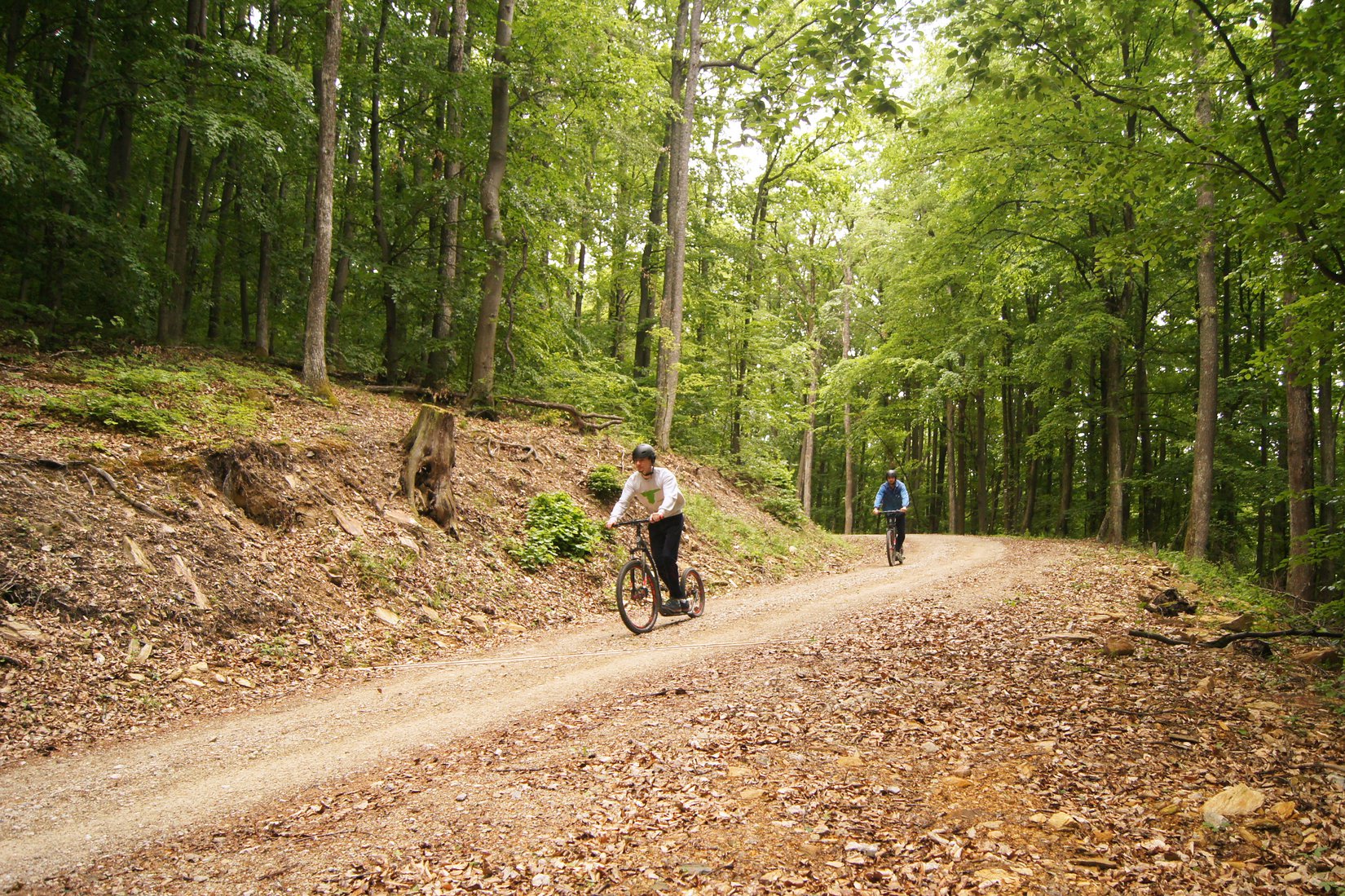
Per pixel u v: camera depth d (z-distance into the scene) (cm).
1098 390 2511
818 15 655
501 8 1444
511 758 420
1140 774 375
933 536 2681
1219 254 1855
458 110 1600
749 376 2142
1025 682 543
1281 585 2092
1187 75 770
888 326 2842
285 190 1812
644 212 2027
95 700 526
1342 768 377
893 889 272
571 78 1506
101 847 327
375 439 1080
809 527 1994
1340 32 578
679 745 423
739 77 1995
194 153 1480
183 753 455
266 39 1744
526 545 1050
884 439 3644
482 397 1480
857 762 391
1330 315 750
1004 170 1338
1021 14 698
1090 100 790
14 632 553
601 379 1816
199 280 1516
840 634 734
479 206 1545
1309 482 1392
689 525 1445
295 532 836
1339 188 620
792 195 2370
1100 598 948
